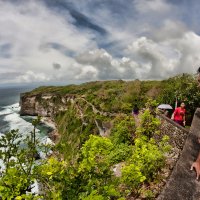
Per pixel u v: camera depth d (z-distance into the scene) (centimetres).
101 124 4781
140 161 920
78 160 580
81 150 588
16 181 538
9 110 15675
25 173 584
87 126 5672
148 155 925
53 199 525
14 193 524
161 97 2164
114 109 4819
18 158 624
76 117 7350
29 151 644
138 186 916
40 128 9406
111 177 622
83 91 10175
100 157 609
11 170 547
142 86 3888
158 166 967
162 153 1088
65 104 10162
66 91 11194
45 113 11669
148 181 949
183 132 1145
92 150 568
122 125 1853
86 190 540
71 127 7250
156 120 1409
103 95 6638
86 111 6781
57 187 549
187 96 1862
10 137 654
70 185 548
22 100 12562
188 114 1833
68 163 566
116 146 1650
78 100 8200
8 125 9838
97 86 10025
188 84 1922
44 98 11762
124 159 1417
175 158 1090
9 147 647
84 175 563
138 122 1870
